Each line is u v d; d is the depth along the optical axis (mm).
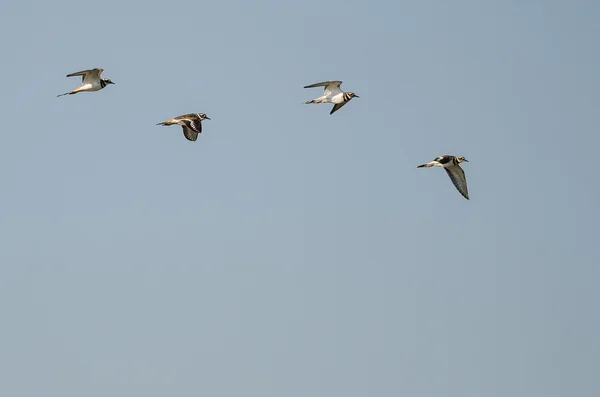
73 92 49469
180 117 49219
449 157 50625
